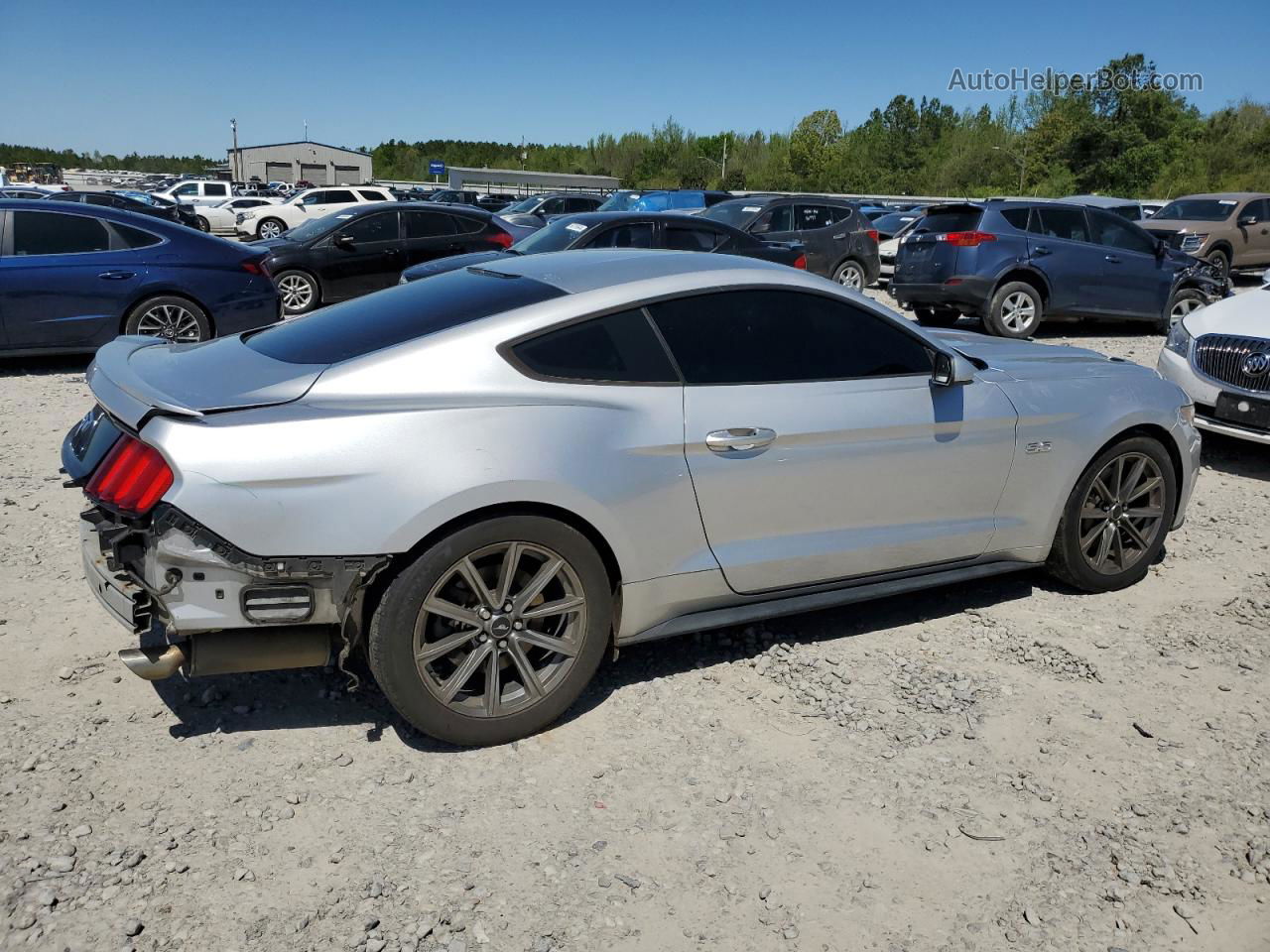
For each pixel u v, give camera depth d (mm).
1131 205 21656
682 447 3281
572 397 3131
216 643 2875
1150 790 3041
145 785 2885
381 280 13766
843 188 76188
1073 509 4289
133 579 2867
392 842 2689
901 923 2475
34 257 8586
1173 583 4691
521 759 3104
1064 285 12250
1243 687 3691
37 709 3258
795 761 3141
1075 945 2420
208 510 2707
